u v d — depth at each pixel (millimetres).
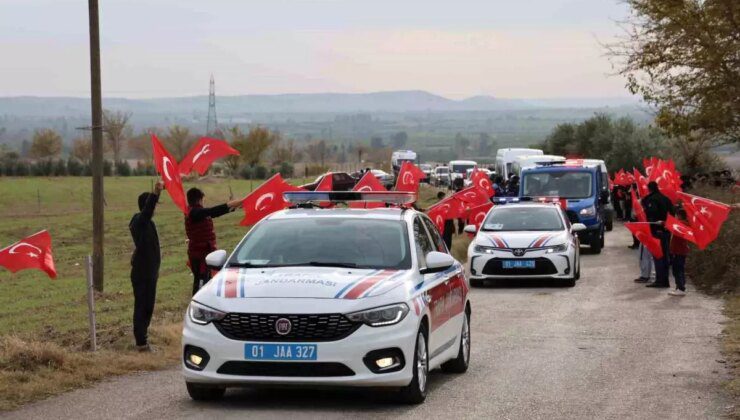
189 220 14977
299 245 10008
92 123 23219
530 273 21297
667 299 19031
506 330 14977
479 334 14547
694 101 32250
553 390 10203
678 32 31203
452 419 8750
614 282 22359
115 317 18719
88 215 60594
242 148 101750
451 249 26594
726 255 21188
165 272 31016
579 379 10859
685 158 53281
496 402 9547
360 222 10336
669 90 32469
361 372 8750
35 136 130750
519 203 23750
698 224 17828
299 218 10492
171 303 19875
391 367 8883
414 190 24078
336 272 9422
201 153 13945
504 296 19906
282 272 9438
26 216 60625
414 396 9273
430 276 10125
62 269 36656
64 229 51844
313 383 8711
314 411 9016
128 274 32469
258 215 15289
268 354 8711
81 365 11133
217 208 14992
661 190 23203
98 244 23688
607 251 31328
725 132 32344
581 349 13047
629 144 66125
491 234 22203
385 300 8977
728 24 30375
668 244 21031
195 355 8984
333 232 10172
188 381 9070
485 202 26859
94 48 22719
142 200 12555
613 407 9352
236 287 9117
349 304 8820
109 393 9961
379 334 8812
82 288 28859
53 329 17312
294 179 86938
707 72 31062
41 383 10117
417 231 10547
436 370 11500
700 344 13391
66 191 74125
